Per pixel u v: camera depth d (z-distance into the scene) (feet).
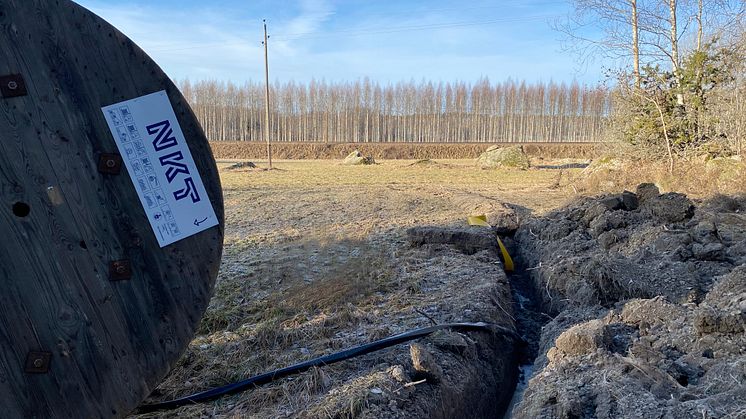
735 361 10.82
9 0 9.70
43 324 9.92
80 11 10.15
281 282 21.01
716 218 26.14
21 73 9.79
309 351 14.73
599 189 47.39
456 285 20.29
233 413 11.62
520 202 45.73
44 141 9.93
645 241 22.57
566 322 17.21
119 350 10.43
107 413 10.37
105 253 10.32
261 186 64.28
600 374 11.75
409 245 26.94
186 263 11.01
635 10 57.52
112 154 10.37
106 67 10.35
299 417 11.00
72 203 10.10
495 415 14.70
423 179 74.79
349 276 21.17
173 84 10.90
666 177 44.24
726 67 49.24
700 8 54.49
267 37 103.65
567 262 20.74
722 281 15.38
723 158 44.09
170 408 12.11
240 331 16.29
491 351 15.84
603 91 62.03
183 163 10.98
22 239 9.79
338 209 41.98
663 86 53.06
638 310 15.08
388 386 11.96
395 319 16.90
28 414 9.88
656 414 9.84
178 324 10.96
